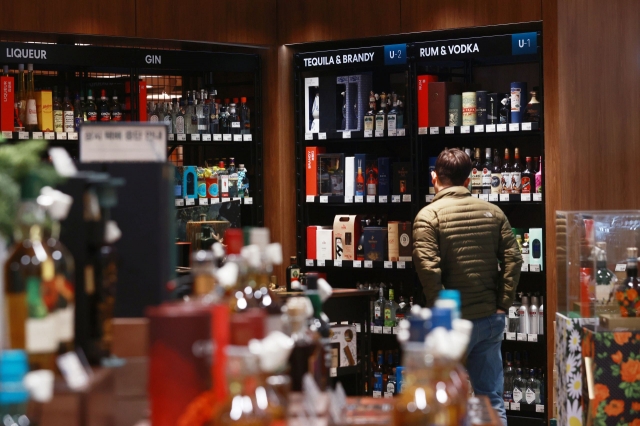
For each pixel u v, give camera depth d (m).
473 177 6.26
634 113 6.10
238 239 1.92
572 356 3.85
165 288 1.85
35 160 1.50
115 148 2.42
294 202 6.81
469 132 6.17
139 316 1.84
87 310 1.64
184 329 1.44
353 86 6.70
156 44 6.51
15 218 1.46
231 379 1.36
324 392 1.76
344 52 6.49
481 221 5.09
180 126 6.52
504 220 5.18
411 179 6.39
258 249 1.90
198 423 1.43
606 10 6.00
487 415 1.91
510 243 5.18
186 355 1.44
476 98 6.20
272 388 1.50
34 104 6.00
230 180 6.69
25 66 6.29
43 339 1.48
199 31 6.48
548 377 5.86
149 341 1.46
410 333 1.49
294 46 6.79
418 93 6.35
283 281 6.76
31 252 1.49
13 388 1.18
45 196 1.49
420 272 5.03
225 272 1.72
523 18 5.93
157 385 1.45
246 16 6.64
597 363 3.62
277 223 6.75
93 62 6.10
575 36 5.86
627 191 6.06
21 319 1.47
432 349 1.43
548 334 5.86
